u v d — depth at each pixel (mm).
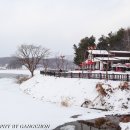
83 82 36375
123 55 71812
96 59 67875
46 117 25562
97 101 31375
